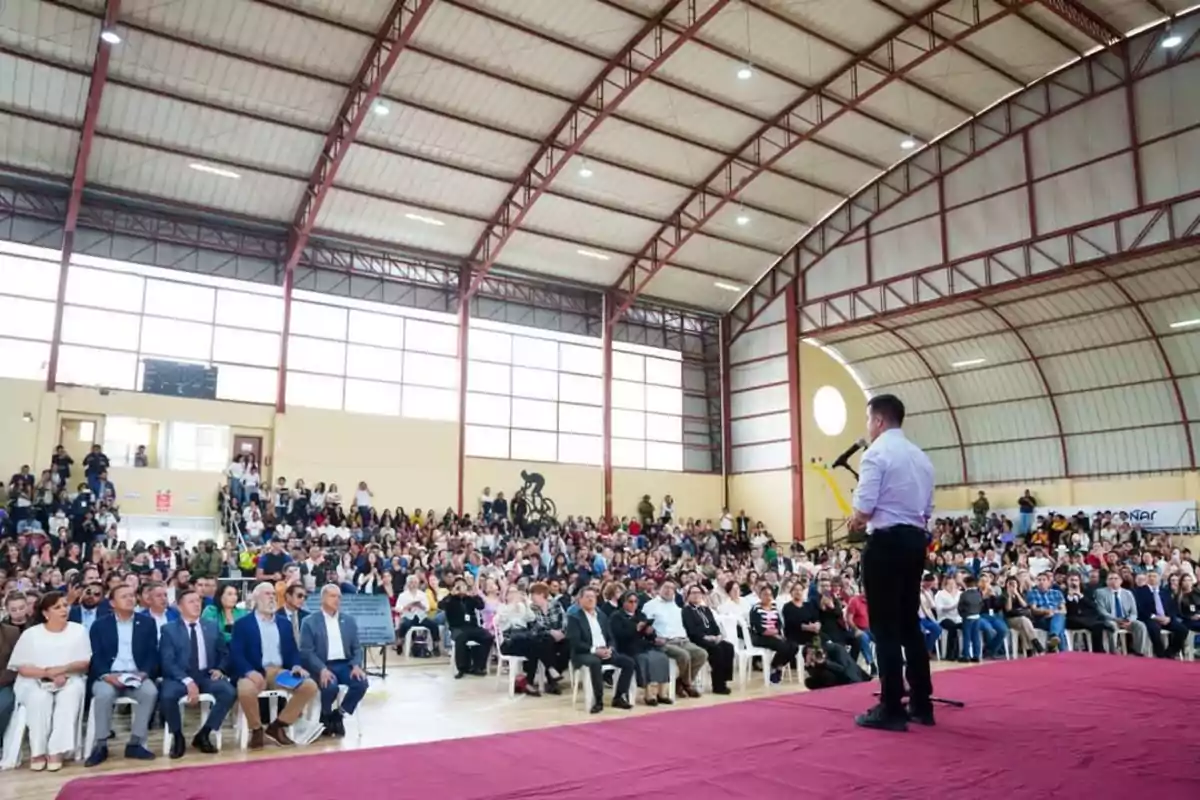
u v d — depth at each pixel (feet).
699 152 72.33
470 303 81.35
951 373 84.17
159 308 66.80
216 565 52.60
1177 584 46.34
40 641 21.09
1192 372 69.15
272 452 69.62
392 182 68.23
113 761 21.12
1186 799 8.77
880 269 79.97
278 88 58.23
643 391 91.56
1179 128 61.93
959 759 10.69
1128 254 62.18
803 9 58.90
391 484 74.33
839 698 15.85
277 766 11.04
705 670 34.17
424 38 56.70
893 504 13.23
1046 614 44.29
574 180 72.43
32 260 62.39
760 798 9.18
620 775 10.34
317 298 73.72
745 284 91.86
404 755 11.62
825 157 75.61
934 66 66.33
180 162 62.34
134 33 52.49
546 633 32.04
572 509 84.48
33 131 57.88
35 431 60.70
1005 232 71.15
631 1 55.98
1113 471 75.46
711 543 81.66
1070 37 64.85
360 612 34.55
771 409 89.56
